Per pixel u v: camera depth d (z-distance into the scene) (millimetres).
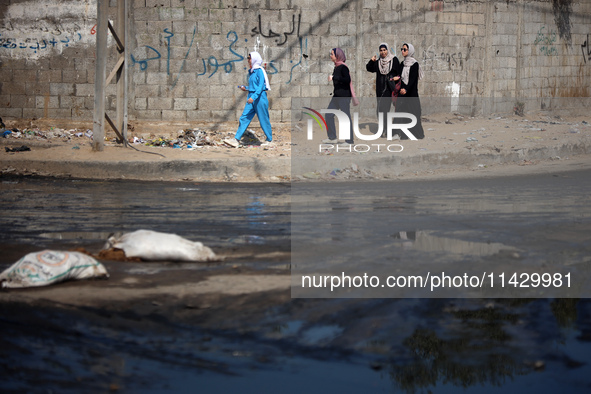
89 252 7535
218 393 4031
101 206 10523
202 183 13328
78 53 20281
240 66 20641
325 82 21312
